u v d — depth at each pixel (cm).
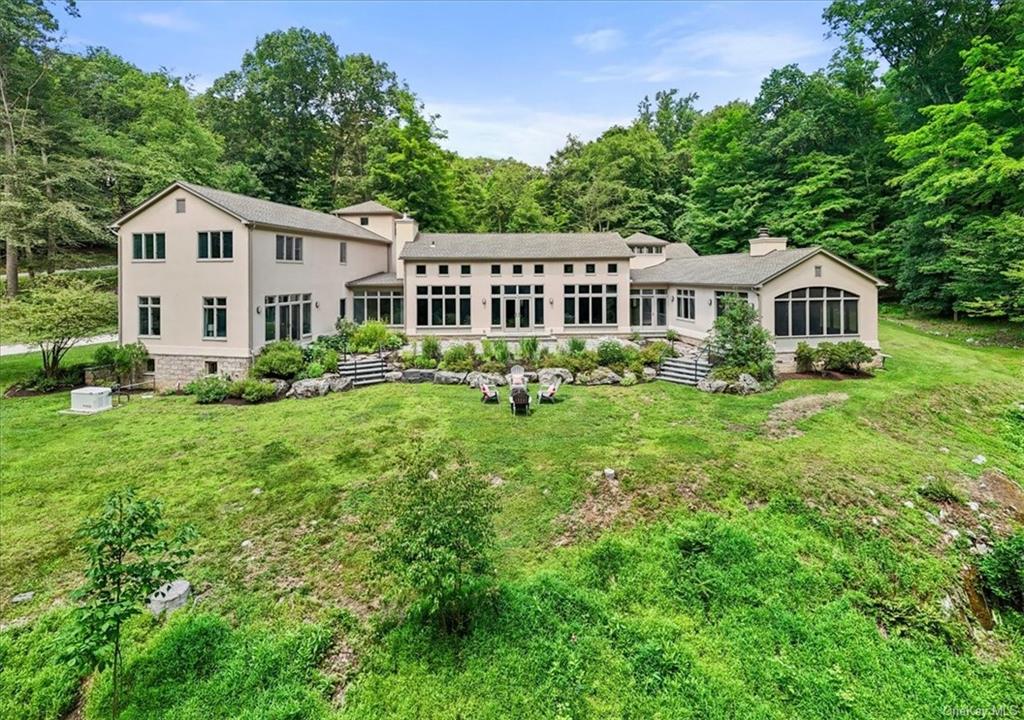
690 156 5116
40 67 3284
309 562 916
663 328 2811
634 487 1122
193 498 1132
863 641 782
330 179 4991
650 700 686
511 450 1322
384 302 2855
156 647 740
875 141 3403
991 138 2500
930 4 2948
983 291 2639
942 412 1625
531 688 695
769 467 1198
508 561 909
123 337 2214
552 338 2666
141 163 3509
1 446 1427
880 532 1002
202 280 2111
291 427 1567
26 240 2769
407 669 718
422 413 1667
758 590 866
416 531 735
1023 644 828
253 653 731
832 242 3344
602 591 860
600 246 2817
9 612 805
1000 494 1187
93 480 1220
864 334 2067
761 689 708
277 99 4631
